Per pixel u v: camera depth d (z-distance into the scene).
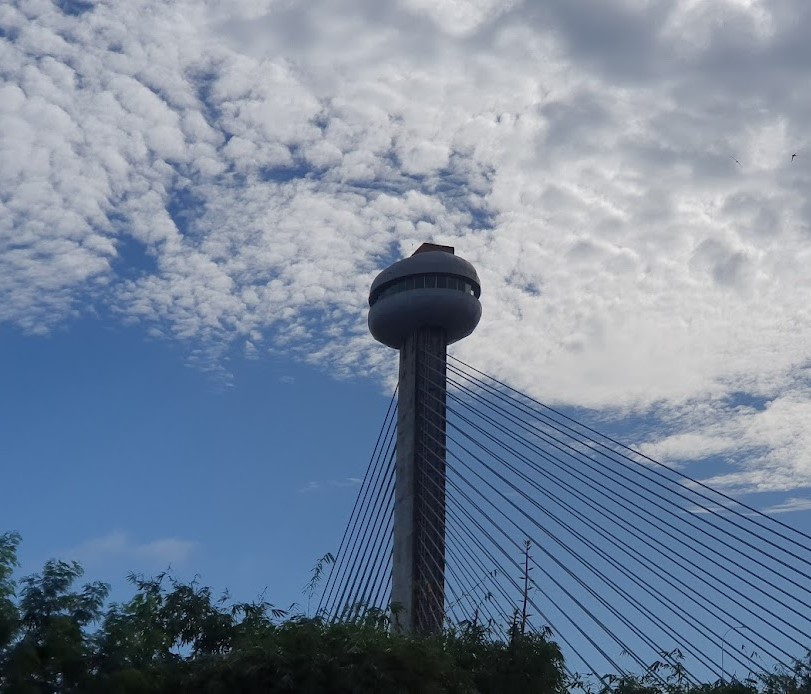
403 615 97.44
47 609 45.88
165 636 49.62
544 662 54.62
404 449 112.06
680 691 60.59
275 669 47.66
